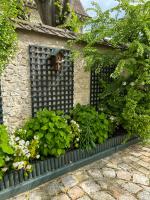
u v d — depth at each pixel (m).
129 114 4.13
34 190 2.94
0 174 2.59
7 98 3.47
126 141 4.53
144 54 4.20
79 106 4.39
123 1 3.97
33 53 3.66
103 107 4.71
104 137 3.96
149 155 4.20
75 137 3.65
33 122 3.41
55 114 3.61
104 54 4.39
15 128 3.64
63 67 4.20
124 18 4.23
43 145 3.21
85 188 3.00
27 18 5.42
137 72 4.24
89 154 3.80
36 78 3.79
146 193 2.90
